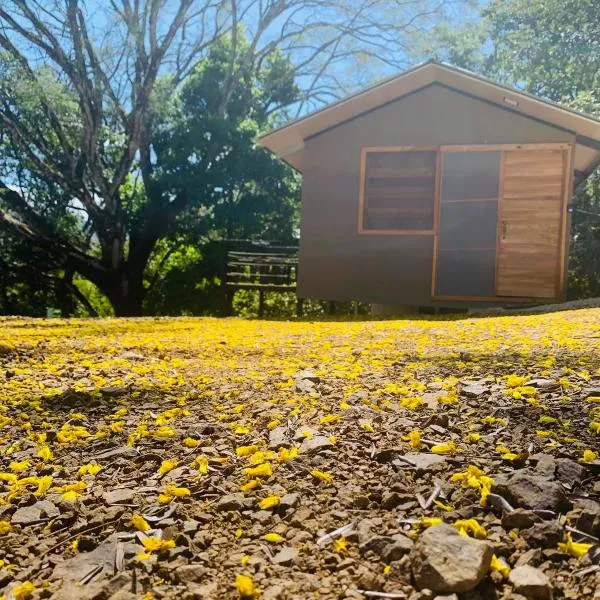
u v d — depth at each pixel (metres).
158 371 4.39
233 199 20.38
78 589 1.39
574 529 1.50
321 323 8.83
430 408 2.68
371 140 10.81
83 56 17.48
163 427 2.75
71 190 18.22
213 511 1.79
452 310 11.37
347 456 2.13
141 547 1.59
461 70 9.94
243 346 5.74
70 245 19.05
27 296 20.97
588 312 7.15
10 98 17.80
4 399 3.61
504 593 1.28
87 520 1.80
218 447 2.41
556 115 9.77
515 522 1.54
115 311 19.80
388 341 5.48
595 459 1.92
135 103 18.58
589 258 17.75
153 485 2.06
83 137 18.52
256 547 1.56
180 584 1.40
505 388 2.94
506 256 10.22
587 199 17.61
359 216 10.87
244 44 23.30
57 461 2.45
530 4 18.92
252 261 14.48
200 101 20.98
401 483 1.86
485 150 10.26
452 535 1.38
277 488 1.90
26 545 1.68
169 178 18.59
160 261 22.19
